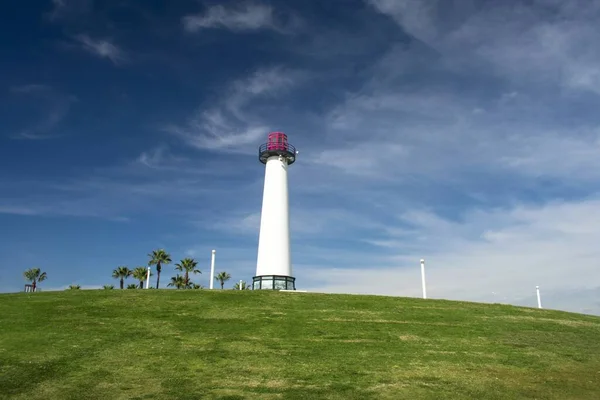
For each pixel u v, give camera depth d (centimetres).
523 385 2078
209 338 2770
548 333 3188
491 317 3634
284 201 6084
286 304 3809
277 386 1972
